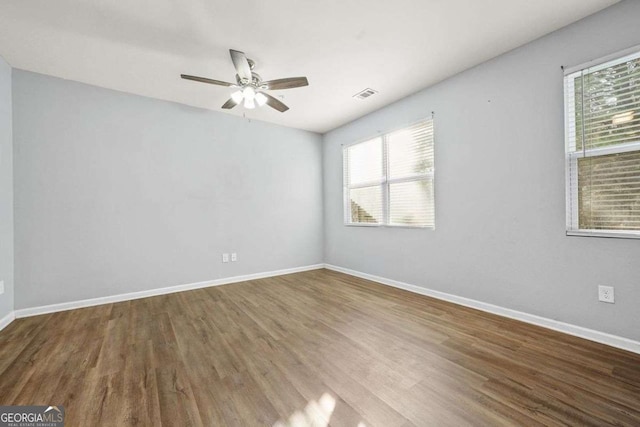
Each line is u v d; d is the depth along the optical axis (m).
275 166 4.58
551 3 1.97
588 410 1.37
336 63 2.75
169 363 1.89
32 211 2.85
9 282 2.67
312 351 2.03
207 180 3.93
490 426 1.29
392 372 1.75
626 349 1.94
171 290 3.62
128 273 3.35
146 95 3.45
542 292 2.37
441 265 3.18
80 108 3.09
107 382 1.67
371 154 4.16
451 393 1.53
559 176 2.26
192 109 3.81
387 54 2.60
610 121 2.04
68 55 2.58
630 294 1.93
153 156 3.52
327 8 2.01
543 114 2.34
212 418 1.37
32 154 2.85
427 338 2.20
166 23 2.15
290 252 4.74
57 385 1.65
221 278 4.03
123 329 2.46
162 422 1.35
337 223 4.83
